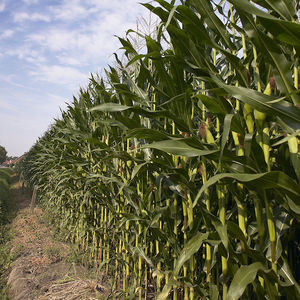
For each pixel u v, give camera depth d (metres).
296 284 1.15
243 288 1.06
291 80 1.08
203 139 1.51
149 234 2.45
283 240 1.50
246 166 1.15
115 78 2.28
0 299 3.37
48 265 4.02
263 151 1.20
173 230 2.01
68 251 4.53
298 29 0.90
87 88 3.60
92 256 3.92
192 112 1.85
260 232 1.24
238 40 1.91
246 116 1.29
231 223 1.22
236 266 1.42
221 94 1.21
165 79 1.52
